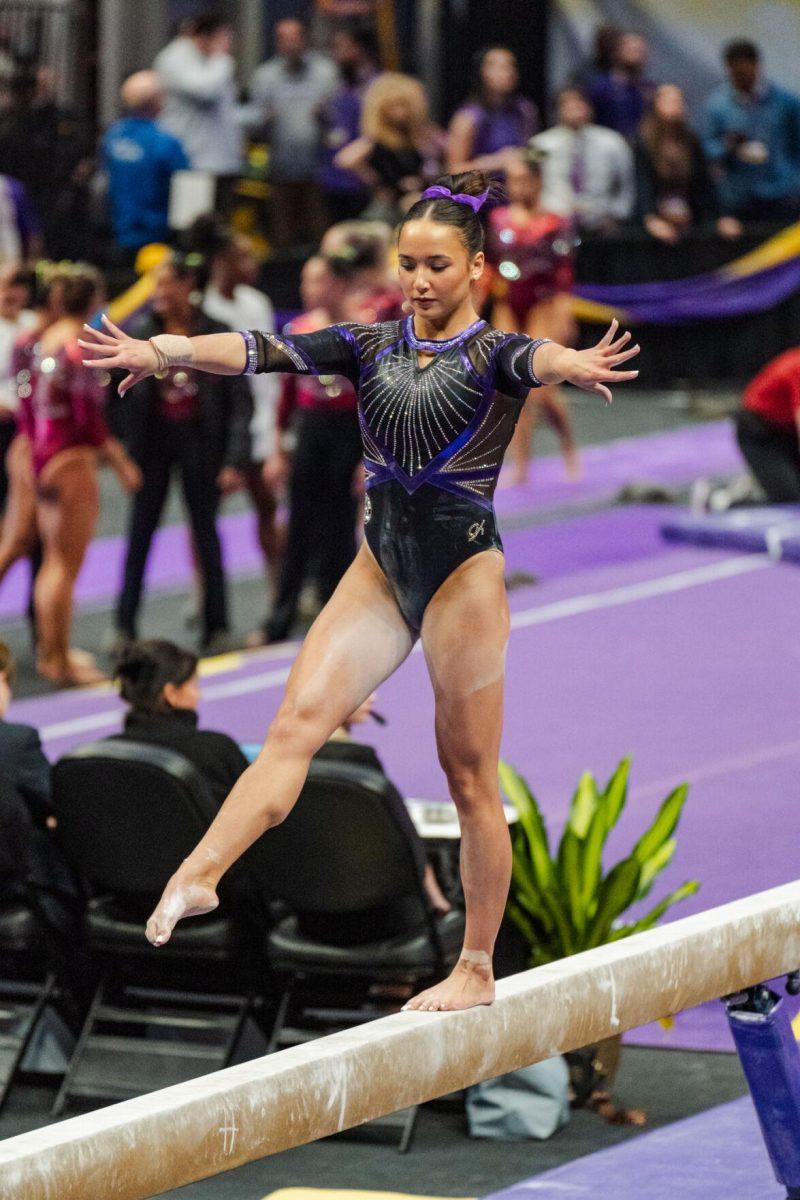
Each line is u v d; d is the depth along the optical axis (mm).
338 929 14273
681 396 42938
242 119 42688
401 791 20562
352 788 13352
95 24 49062
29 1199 7672
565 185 42125
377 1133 13859
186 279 23906
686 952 10070
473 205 8734
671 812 15055
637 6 48500
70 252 44188
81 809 14297
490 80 39750
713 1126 12945
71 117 45719
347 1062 8742
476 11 49875
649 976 9906
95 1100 14422
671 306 42469
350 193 42125
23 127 45062
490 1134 13719
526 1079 13680
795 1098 10836
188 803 13930
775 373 31766
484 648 8727
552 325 33344
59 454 23891
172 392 25062
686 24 48062
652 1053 14969
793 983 11055
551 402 35531
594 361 8188
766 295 41844
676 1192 11773
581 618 27391
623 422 41250
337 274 24891
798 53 47125
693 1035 15281
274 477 26578
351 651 8781
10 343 27391
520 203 33219
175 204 38125
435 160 39062
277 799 8484
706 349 42656
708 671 24609
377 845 13555
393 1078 8930
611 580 29422
